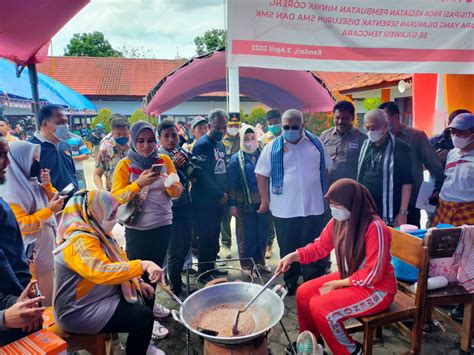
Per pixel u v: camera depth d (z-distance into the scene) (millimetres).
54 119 3184
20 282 1769
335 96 7719
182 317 1923
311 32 3129
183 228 3422
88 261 1931
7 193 2359
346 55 3238
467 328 2557
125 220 2744
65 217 2082
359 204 2250
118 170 2732
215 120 3637
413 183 3684
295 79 8023
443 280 2488
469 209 3062
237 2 2930
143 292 2475
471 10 3342
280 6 3010
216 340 1788
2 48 3703
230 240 4938
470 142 3018
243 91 10297
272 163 3291
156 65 23844
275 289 2209
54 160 3236
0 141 1743
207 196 3521
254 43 3035
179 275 3475
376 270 2148
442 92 5086
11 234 1746
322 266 3455
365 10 3170
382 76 8750
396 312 2270
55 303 2029
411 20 3277
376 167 3236
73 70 22594
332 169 3676
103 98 20766
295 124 3139
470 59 3447
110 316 2043
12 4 2850
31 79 4285
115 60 23750
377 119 3107
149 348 2564
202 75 7688
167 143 3268
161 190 2852
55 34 3520
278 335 2877
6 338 1708
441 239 2285
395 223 3340
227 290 2246
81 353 2699
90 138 16406
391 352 2648
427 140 3656
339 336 2232
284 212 3266
